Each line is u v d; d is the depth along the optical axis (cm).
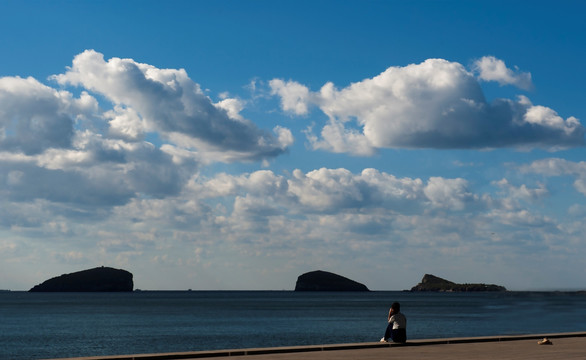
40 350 6688
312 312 15938
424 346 2489
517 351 2264
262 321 11838
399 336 2508
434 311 16812
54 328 10069
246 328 9862
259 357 2064
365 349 2359
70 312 16138
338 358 2031
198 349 6600
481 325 10631
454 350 2311
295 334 8550
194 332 9025
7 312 16200
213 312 16112
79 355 6166
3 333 9000
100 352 6419
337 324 10862
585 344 2545
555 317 13388
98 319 12788
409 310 17438
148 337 8162
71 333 8969
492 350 2297
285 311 16562
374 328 9794
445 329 9600
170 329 9700
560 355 2122
